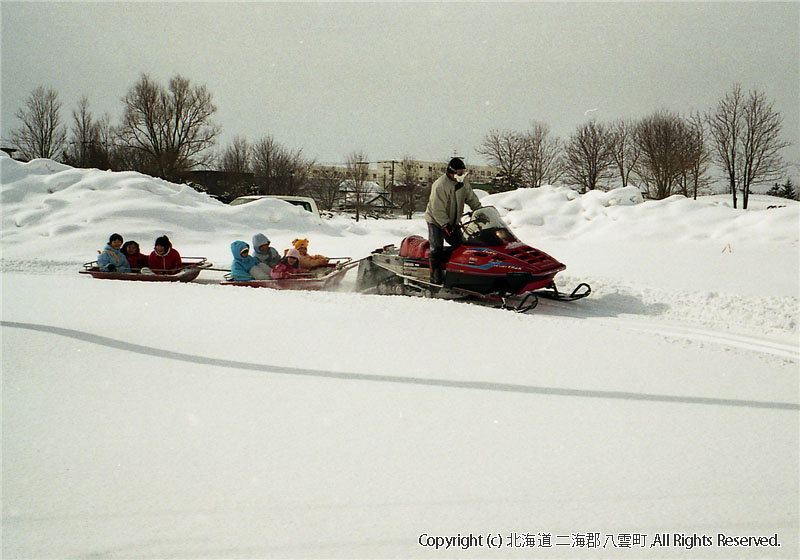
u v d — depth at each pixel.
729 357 5.06
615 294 8.94
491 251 8.19
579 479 3.01
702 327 7.18
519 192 23.19
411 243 9.30
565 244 16.09
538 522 2.64
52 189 21.50
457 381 4.41
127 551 2.43
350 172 55.94
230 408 3.90
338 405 3.96
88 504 2.78
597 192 21.97
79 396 4.07
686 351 5.20
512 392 4.19
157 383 4.34
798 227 15.77
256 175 52.81
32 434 3.50
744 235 16.39
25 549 2.44
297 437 3.48
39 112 49.22
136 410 3.86
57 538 2.52
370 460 3.20
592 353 5.11
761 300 7.94
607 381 4.42
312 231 20.73
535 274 7.92
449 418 3.75
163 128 50.78
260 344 5.31
